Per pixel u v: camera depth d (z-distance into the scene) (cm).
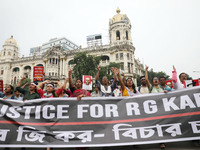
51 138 364
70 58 4362
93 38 4862
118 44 3838
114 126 377
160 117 381
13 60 5144
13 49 5300
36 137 366
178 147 381
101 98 411
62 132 371
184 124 366
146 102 404
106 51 3938
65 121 383
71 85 494
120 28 4122
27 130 373
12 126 376
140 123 379
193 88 397
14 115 388
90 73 2642
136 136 363
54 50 4394
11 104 399
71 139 363
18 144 358
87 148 385
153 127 372
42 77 727
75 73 2897
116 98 413
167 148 376
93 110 396
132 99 411
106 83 575
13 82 4806
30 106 400
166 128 369
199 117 367
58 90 483
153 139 357
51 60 4334
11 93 568
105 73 2702
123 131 371
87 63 2831
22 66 4844
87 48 4262
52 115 390
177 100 394
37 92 495
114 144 353
